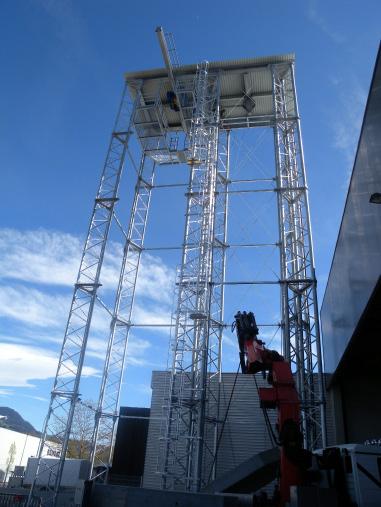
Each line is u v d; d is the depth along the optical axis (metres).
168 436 21.84
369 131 10.98
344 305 16.64
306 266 23.28
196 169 27.98
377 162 10.41
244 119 32.66
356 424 21.64
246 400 25.77
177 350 23.61
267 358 12.59
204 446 24.69
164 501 13.78
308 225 23.67
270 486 19.44
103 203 25.73
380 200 10.03
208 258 25.08
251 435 24.80
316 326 21.06
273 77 28.33
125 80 30.88
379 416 21.47
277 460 13.55
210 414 25.55
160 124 31.27
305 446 19.95
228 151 32.25
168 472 22.69
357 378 22.42
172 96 30.53
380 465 9.50
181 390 23.02
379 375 22.00
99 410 24.89
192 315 23.38
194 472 20.72
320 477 10.47
